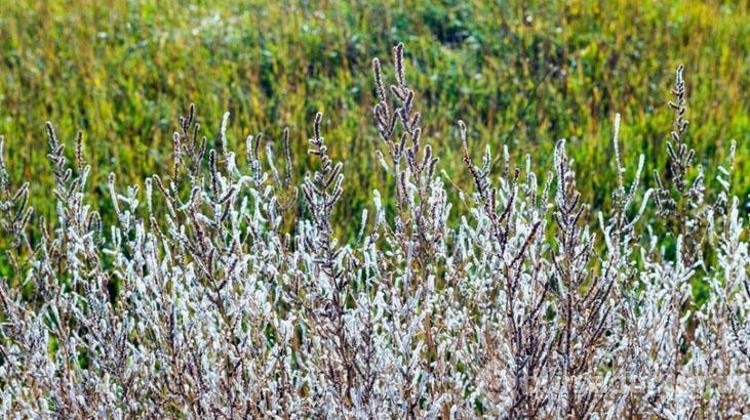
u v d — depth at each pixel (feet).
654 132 23.40
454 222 19.22
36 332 11.43
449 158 21.34
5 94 25.67
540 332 10.85
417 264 12.19
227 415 10.94
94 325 11.37
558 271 11.09
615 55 27.94
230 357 11.25
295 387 11.76
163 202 19.34
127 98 25.40
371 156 22.00
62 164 12.15
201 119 23.61
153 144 22.27
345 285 11.04
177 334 11.22
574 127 24.36
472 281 11.90
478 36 29.48
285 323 11.42
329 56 28.04
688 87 26.43
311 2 31.30
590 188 20.13
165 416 11.69
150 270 11.16
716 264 16.92
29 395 12.67
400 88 10.97
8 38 29.14
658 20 30.58
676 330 12.57
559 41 28.63
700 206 18.70
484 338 11.71
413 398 10.96
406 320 11.37
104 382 11.66
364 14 29.91
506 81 26.32
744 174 21.50
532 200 11.82
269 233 11.71
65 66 27.12
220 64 27.27
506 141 22.20
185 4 31.96
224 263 11.32
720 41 29.94
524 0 31.12
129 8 31.24
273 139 22.94
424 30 29.48
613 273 11.46
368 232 18.84
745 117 24.11
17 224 13.12
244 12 31.07
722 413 11.97
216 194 11.06
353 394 10.61
